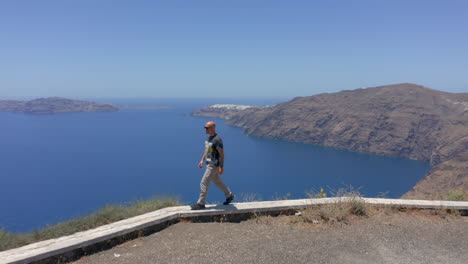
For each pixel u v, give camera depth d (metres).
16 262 3.36
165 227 4.86
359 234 4.60
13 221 78.31
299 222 5.08
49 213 85.62
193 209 5.24
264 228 4.83
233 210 5.20
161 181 125.62
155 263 3.65
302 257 3.81
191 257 3.80
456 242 4.39
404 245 4.23
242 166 156.75
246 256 3.82
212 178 5.28
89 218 4.96
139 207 5.86
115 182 124.19
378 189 110.38
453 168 63.78
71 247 3.78
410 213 5.61
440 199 7.04
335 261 3.71
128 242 4.29
